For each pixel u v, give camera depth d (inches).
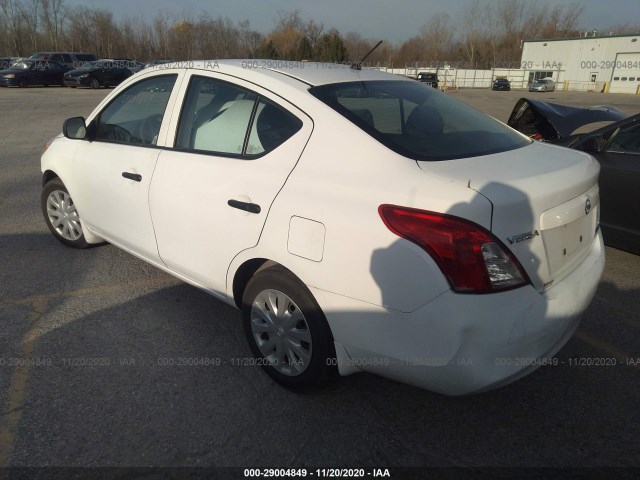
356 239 85.4
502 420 100.4
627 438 95.7
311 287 93.1
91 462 88.7
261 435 95.9
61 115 591.8
